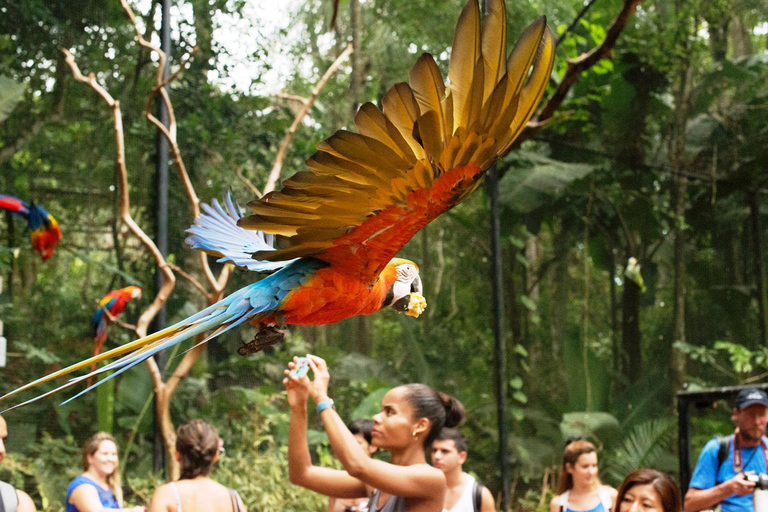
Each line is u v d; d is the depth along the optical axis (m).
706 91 9.48
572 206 9.47
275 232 1.88
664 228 9.67
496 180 8.42
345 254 2.04
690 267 9.63
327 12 9.01
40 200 6.57
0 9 6.48
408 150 1.70
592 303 9.55
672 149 9.44
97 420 6.43
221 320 1.96
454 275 9.23
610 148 9.31
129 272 6.84
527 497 8.50
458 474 3.34
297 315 2.07
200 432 3.47
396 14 9.66
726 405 9.30
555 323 9.37
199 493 3.40
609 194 9.42
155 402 6.51
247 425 7.08
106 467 4.05
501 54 1.64
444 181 1.81
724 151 9.55
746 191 9.73
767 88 9.47
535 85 1.72
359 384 8.08
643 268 9.68
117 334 6.72
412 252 9.23
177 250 7.12
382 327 8.79
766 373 9.70
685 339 9.60
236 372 7.30
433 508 2.72
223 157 7.47
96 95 6.84
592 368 9.14
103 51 6.89
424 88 1.59
